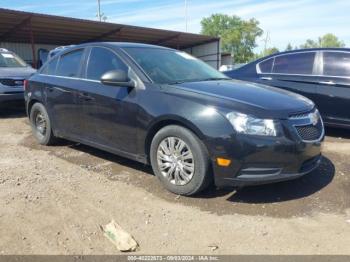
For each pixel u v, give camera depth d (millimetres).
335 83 6309
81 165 4941
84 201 3816
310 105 4133
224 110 3625
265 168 3574
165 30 26531
